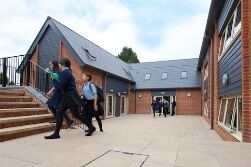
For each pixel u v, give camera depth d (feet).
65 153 13.20
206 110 56.70
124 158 12.54
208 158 12.82
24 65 35.01
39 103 26.40
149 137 18.12
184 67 84.99
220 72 32.37
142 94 82.94
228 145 15.83
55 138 17.11
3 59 33.45
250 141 17.79
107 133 19.69
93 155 12.93
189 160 12.42
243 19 19.34
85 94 20.43
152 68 88.99
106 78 61.82
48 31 54.39
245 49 19.12
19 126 19.42
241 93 20.12
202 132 36.24
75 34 60.29
